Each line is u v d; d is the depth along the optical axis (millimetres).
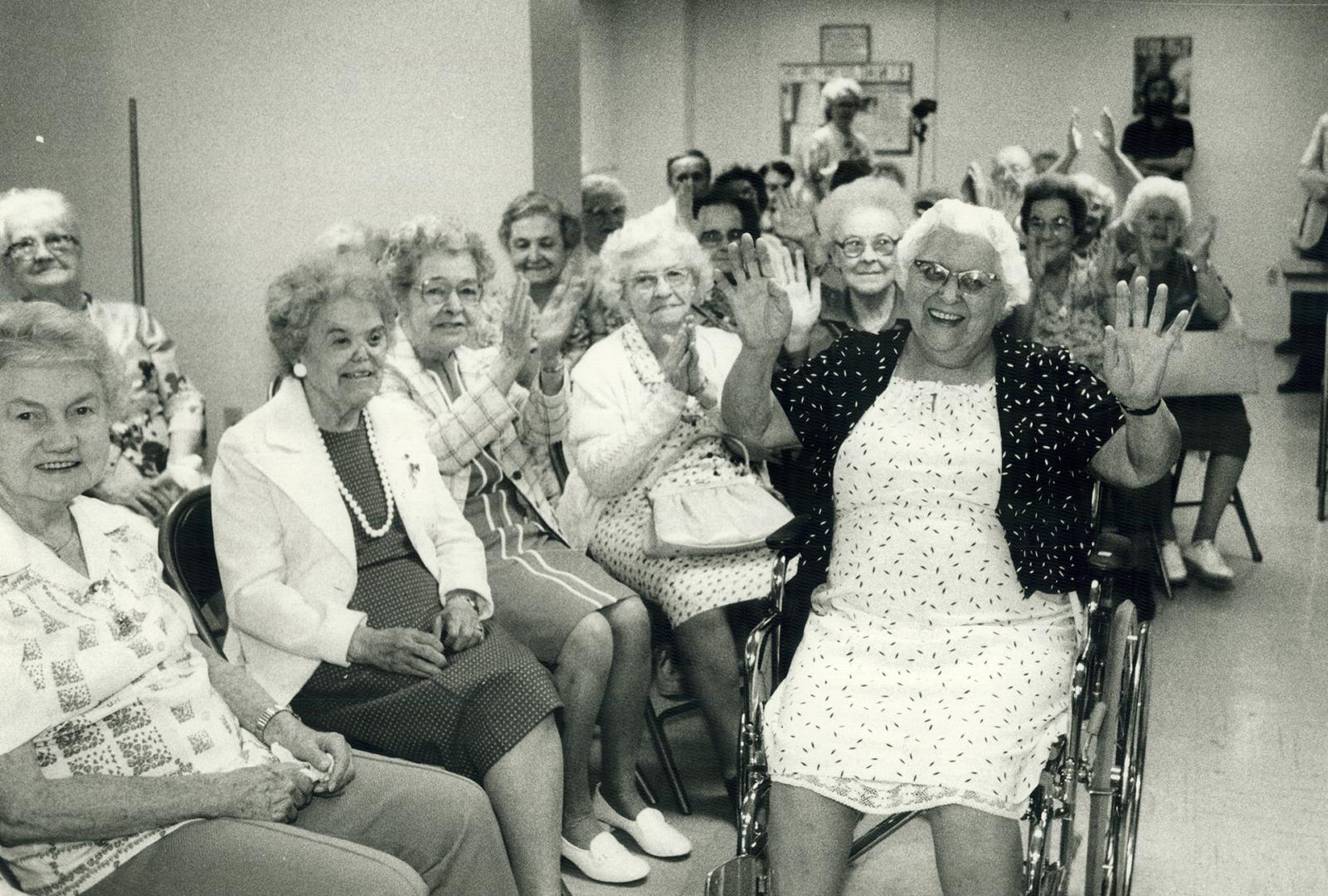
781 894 2041
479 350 3020
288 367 2418
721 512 2953
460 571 2473
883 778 2008
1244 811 3062
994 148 10359
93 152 4430
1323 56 9727
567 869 2770
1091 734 2234
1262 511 5902
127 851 1762
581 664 2625
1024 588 2215
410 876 1781
